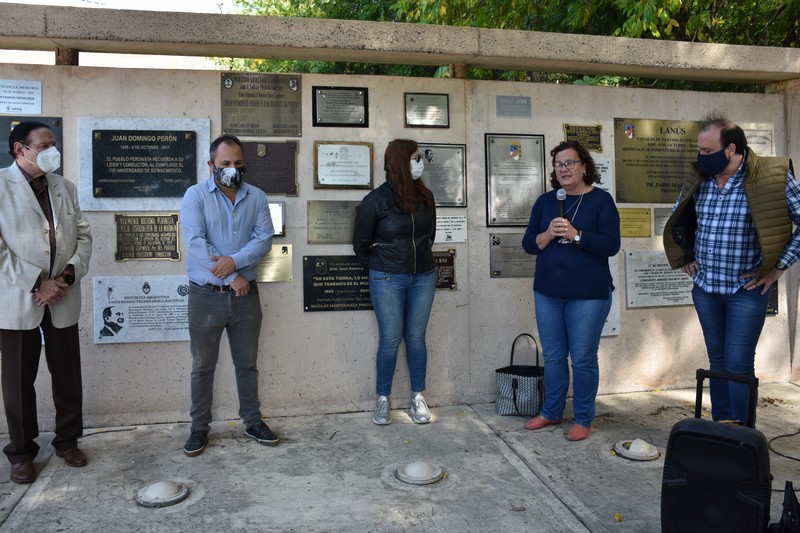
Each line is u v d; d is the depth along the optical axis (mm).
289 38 4184
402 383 4727
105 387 4340
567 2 7000
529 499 3328
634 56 4750
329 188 4547
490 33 4488
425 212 4281
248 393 4055
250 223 3963
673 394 5082
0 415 4176
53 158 3361
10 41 4066
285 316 4535
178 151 4332
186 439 4113
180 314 4375
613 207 4035
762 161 3600
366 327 4637
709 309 3846
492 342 4855
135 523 3062
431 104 4711
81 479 3529
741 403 3691
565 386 4270
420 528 3037
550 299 4184
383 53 4418
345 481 3533
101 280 4293
